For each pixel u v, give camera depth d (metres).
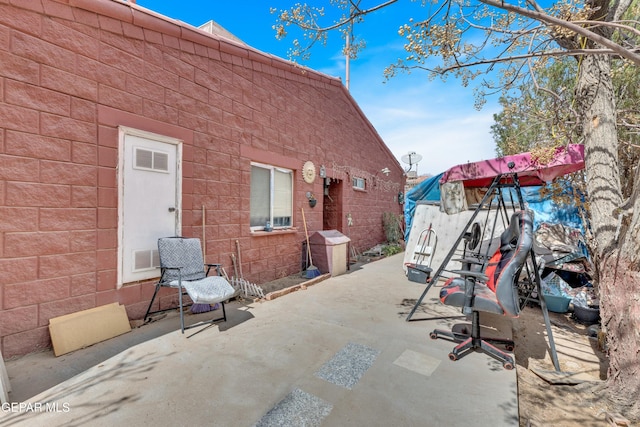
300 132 6.22
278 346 2.73
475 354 2.67
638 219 2.03
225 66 4.43
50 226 2.62
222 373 2.26
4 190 2.36
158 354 2.54
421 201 6.80
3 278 2.36
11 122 2.39
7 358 2.37
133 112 3.24
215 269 4.25
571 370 2.72
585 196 3.78
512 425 1.75
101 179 2.97
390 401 1.96
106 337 2.82
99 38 2.94
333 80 7.28
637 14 2.88
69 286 2.74
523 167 3.09
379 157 10.66
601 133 2.48
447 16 2.33
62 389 2.03
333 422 1.75
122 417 1.75
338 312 3.74
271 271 5.42
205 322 3.31
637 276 2.09
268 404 1.91
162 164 3.55
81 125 2.81
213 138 4.23
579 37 2.51
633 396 2.04
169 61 3.61
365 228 9.45
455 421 1.78
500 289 2.45
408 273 5.62
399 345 2.82
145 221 3.38
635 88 3.48
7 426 1.66
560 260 4.19
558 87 4.41
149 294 3.42
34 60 2.51
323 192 7.70
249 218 4.90
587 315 3.79
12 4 2.39
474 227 3.62
